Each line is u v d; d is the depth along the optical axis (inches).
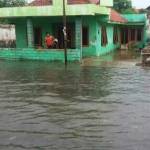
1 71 858.8
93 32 1139.9
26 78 745.6
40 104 510.3
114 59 1088.2
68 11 1053.8
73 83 677.9
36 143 350.6
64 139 361.1
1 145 345.7
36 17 1138.0
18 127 401.4
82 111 468.1
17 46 1256.2
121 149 334.0
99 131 384.5
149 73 800.9
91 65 955.3
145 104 505.4
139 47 1448.1
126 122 416.5
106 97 552.4
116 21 1296.8
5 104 512.1
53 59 1047.6
